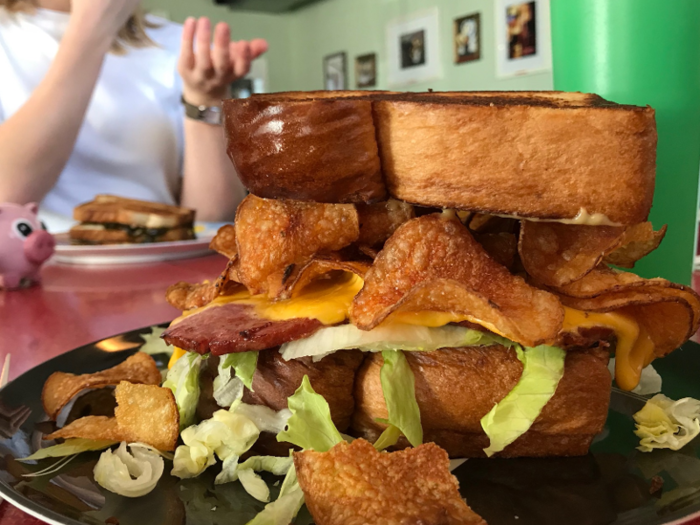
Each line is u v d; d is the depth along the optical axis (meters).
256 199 0.17
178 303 0.20
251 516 0.13
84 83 0.65
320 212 0.17
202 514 0.14
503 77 0.79
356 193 0.16
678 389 0.19
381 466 0.13
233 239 0.21
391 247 0.15
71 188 0.80
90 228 0.54
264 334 0.16
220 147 0.74
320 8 1.09
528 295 0.15
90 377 0.20
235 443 0.16
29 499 0.13
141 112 0.81
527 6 0.74
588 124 0.15
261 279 0.17
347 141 0.16
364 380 0.17
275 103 0.16
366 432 0.17
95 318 0.33
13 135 0.62
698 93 0.25
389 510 0.12
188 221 0.56
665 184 0.26
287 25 1.18
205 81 0.69
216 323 0.17
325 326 0.16
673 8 0.24
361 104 0.16
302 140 0.16
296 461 0.13
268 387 0.17
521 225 0.16
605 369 0.16
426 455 0.13
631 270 0.27
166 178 0.84
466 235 0.15
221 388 0.17
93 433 0.17
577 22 0.27
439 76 0.89
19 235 0.40
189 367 0.18
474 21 0.81
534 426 0.16
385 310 0.14
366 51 1.01
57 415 0.19
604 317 0.16
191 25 0.66
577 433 0.16
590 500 0.13
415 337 0.15
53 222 0.78
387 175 0.17
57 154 0.65
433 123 0.15
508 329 0.14
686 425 0.16
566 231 0.16
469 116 0.15
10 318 0.33
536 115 0.15
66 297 0.38
